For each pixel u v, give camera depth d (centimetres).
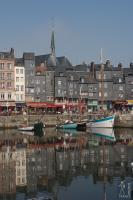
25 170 3891
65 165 4122
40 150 5391
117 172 3681
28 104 11069
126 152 4984
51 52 13238
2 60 10944
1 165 4184
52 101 11688
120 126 9069
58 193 3011
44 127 9425
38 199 2748
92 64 12650
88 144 6003
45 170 3875
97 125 8588
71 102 11844
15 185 3272
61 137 7156
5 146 5884
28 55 11431
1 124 9344
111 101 12375
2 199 2883
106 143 6100
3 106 10912
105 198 2798
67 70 12231
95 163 4203
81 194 2966
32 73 11444
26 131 8500
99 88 12281
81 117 9919
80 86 12069
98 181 3359
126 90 12500
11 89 11044
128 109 12225
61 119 9888
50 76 11738
